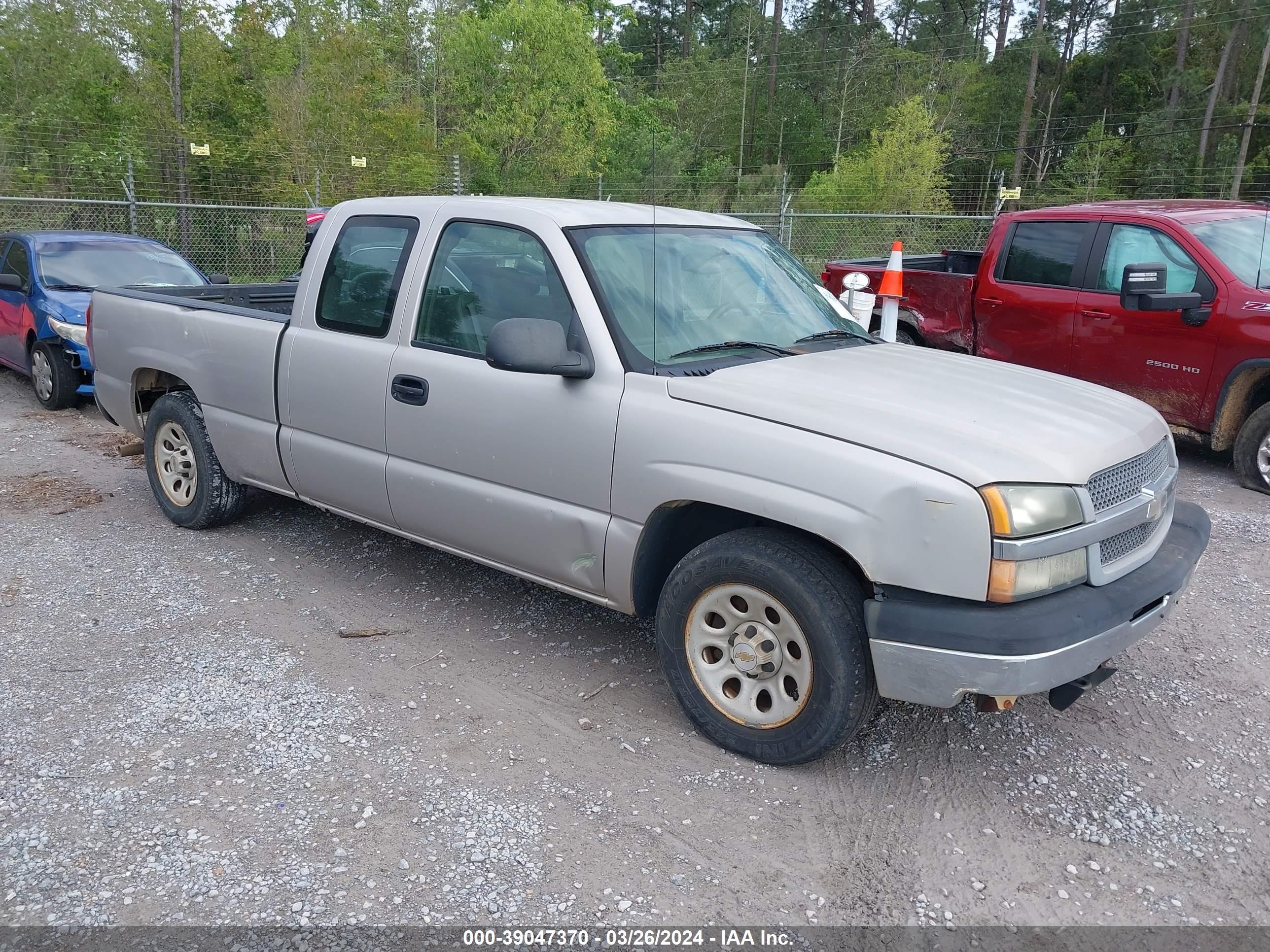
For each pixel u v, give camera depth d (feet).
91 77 81.35
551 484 11.85
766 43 199.72
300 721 11.46
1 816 9.54
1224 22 170.81
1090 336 24.07
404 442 13.41
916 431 9.67
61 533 17.92
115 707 11.69
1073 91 191.72
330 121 82.94
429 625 14.24
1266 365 20.84
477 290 12.75
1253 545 18.26
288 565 16.47
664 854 9.23
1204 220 23.11
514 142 99.35
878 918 8.48
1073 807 10.19
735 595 10.55
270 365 15.21
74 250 30.73
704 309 12.46
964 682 9.11
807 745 10.21
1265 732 11.73
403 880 8.79
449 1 112.27
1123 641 9.83
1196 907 8.70
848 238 75.92
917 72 188.44
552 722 11.60
